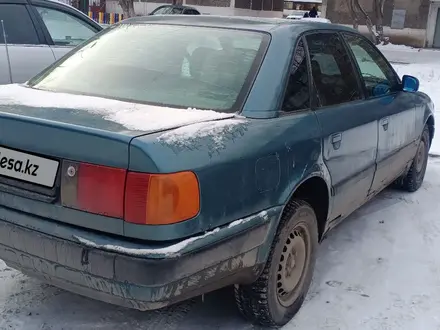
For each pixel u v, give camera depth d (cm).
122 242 216
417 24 2814
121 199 214
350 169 350
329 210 330
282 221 283
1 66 538
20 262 246
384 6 2856
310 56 323
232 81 285
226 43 308
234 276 255
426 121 528
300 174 286
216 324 299
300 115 299
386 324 310
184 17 351
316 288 347
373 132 380
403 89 466
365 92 390
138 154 211
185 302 319
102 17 2966
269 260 277
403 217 481
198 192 222
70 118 236
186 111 262
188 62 302
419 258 400
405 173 525
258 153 254
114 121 235
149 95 284
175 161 216
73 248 223
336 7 2922
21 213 238
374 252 406
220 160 233
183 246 217
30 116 238
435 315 322
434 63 1947
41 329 284
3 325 285
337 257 394
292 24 329
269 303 284
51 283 247
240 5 3516
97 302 313
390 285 357
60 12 602
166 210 213
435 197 543
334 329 303
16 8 559
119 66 309
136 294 217
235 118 263
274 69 291
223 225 237
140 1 3478
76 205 223
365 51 417
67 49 591
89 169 219
